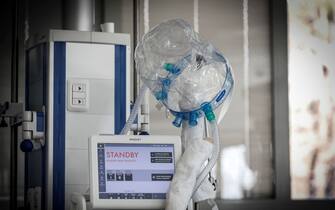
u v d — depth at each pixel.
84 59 3.28
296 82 5.27
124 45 3.34
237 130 5.23
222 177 5.17
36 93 3.48
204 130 2.75
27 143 3.14
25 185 3.83
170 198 2.56
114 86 3.30
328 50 5.35
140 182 2.61
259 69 5.29
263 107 5.29
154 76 2.73
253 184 5.22
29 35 4.82
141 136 2.66
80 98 3.24
